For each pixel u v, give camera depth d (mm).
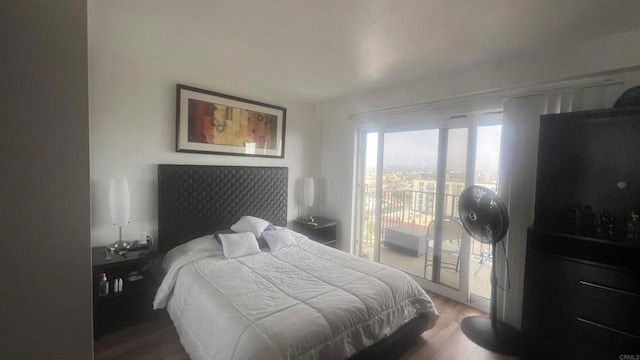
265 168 3393
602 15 1607
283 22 1760
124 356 1909
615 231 1859
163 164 2656
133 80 2473
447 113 2834
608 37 1855
